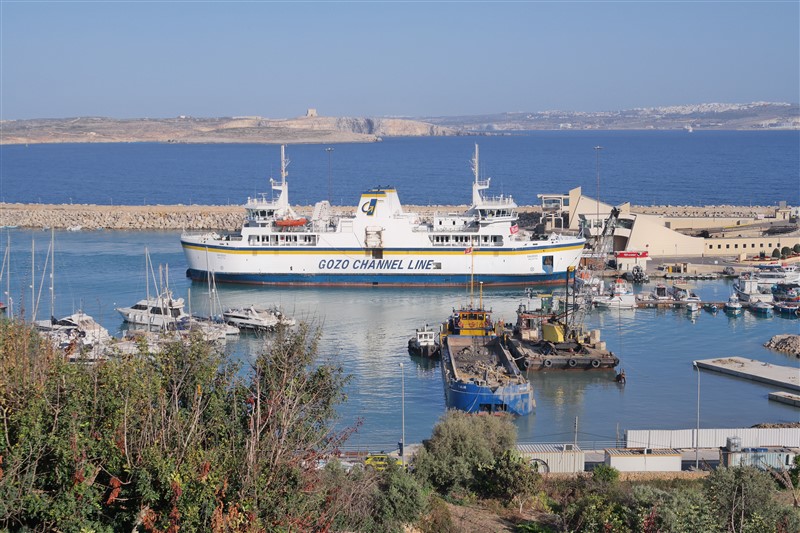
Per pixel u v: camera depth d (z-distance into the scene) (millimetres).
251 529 42750
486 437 76562
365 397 103312
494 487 70188
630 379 111438
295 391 52844
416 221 176250
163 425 47750
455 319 130125
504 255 171000
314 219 180625
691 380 110750
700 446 82562
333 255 172875
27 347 53344
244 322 134375
